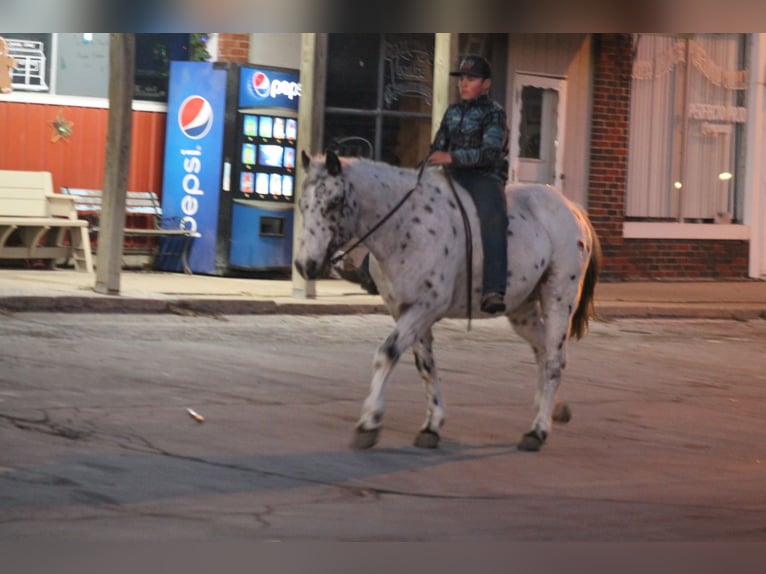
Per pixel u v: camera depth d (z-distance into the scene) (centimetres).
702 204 2448
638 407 1178
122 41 1582
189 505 747
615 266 2308
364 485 821
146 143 1992
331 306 1702
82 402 1027
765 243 2508
